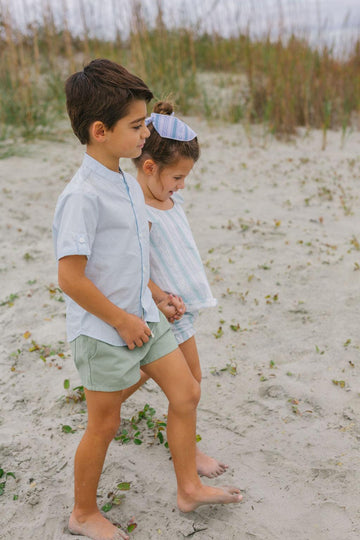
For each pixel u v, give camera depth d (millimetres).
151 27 9656
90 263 1816
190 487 2090
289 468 2393
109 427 1939
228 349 3279
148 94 1778
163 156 2043
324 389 2885
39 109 7668
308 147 7398
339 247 4492
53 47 9180
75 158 6613
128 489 2260
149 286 2119
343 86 8523
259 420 2695
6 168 6172
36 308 3684
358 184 6051
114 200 1808
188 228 2264
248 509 2191
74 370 3059
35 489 2285
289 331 3443
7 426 2639
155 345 1986
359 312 3598
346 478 2318
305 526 2111
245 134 7836
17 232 4781
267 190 5887
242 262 4289
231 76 9609
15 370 3061
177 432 2020
